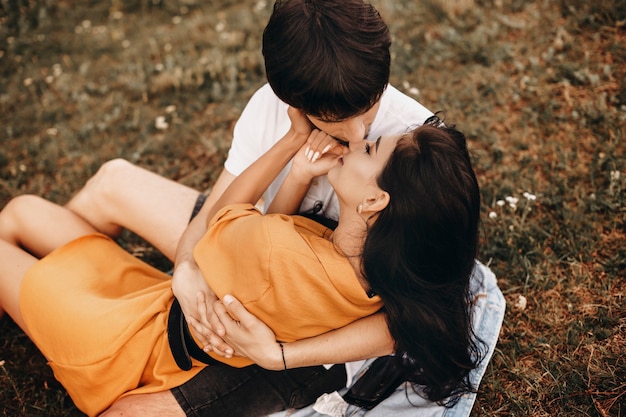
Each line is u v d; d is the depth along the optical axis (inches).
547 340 86.6
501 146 120.3
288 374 75.4
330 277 65.1
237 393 74.5
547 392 80.4
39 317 79.9
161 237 94.5
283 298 65.1
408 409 76.3
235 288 68.4
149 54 177.5
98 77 171.6
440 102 132.6
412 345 69.0
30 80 166.6
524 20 147.6
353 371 77.0
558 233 101.3
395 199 63.0
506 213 108.2
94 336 75.7
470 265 68.0
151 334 75.2
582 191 105.7
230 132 142.4
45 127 153.6
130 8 210.4
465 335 70.2
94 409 78.2
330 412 75.8
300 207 85.6
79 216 97.7
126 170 95.9
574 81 127.6
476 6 158.2
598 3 140.3
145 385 76.3
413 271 65.0
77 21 204.1
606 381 78.9
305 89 59.9
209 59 164.2
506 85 132.0
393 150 64.9
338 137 69.6
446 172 61.2
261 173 77.8
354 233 67.0
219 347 70.6
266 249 64.1
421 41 153.6
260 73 158.2
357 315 68.6
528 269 96.0
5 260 85.0
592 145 114.3
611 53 131.4
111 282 84.6
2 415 90.7
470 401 76.8
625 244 96.5
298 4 59.3
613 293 90.3
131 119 152.4
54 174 139.6
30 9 206.5
